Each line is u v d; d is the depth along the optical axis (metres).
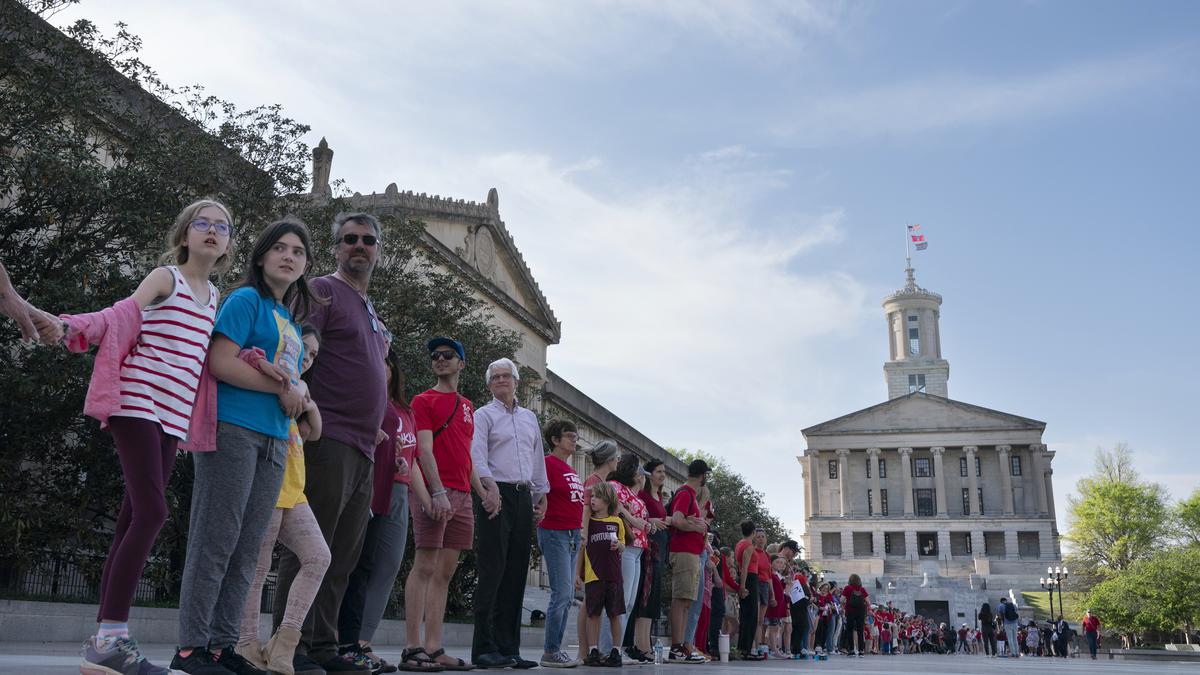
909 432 88.06
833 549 88.38
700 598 10.78
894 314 107.62
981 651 54.19
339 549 4.71
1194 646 53.53
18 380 11.90
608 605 7.78
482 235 36.72
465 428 6.70
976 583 75.62
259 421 3.82
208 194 15.24
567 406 40.69
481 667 6.82
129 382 3.55
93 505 14.59
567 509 7.91
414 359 17.67
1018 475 86.94
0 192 13.20
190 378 3.71
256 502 3.85
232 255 4.23
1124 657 38.22
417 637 6.23
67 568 14.60
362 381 4.67
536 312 40.84
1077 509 76.12
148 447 3.54
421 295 20.17
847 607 20.61
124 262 13.92
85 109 14.16
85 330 3.39
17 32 13.84
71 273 13.15
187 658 3.66
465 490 6.61
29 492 13.74
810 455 90.31
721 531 50.72
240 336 3.84
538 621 25.80
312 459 4.48
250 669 3.84
